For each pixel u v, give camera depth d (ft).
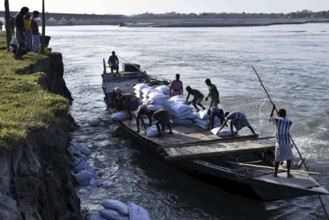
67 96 79.56
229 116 45.24
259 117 64.90
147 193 40.19
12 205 21.76
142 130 49.62
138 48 201.77
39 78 51.96
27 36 69.26
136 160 48.75
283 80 100.01
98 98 84.79
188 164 40.93
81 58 157.79
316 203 38.27
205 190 41.11
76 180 40.70
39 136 31.99
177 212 36.68
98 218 32.27
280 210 37.24
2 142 23.94
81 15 576.20
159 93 54.44
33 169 26.53
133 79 78.28
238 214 36.50
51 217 27.12
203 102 74.13
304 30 426.92
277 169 35.73
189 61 142.61
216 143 43.52
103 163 47.67
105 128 62.03
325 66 123.95
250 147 41.63
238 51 179.93
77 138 56.95
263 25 644.69
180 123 50.65
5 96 39.32
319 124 59.93
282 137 34.19
